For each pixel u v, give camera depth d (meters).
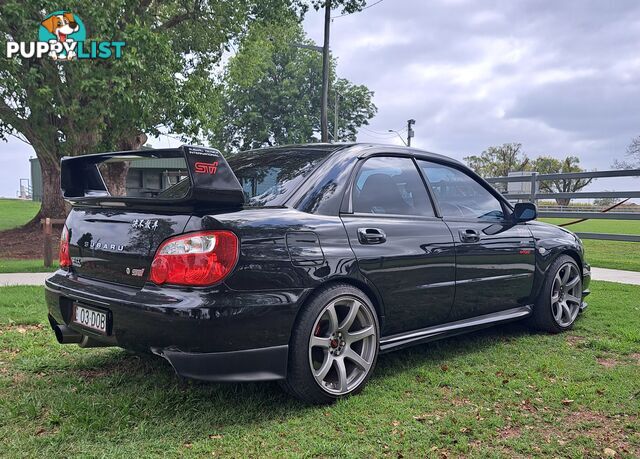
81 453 2.59
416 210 3.91
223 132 47.62
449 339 4.71
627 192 10.14
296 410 3.13
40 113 12.34
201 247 2.80
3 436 2.77
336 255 3.22
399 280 3.58
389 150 3.95
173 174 4.33
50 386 3.50
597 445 2.78
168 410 3.10
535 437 2.86
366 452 2.66
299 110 47.53
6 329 4.90
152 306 2.78
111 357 4.10
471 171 4.52
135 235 3.04
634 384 3.60
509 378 3.73
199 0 16.39
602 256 12.17
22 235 14.38
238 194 2.97
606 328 5.04
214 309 2.74
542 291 4.83
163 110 12.95
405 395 3.41
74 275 3.44
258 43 20.61
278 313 2.95
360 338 3.38
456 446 2.74
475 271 4.14
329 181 3.46
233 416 3.04
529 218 4.57
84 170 3.88
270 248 2.96
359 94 50.44
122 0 11.23
